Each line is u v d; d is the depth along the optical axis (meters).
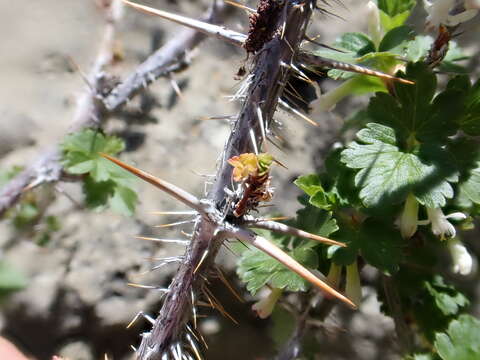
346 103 0.11
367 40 0.07
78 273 0.09
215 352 0.10
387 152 0.06
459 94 0.07
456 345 0.07
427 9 0.07
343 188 0.07
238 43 0.05
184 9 0.12
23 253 0.09
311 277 0.05
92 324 0.09
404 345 0.08
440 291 0.08
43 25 0.11
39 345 0.09
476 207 0.07
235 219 0.05
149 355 0.06
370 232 0.07
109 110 0.09
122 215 0.09
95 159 0.09
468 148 0.07
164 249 0.10
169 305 0.06
